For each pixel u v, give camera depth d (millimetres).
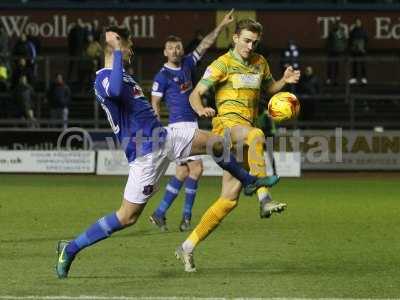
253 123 21297
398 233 27797
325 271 20359
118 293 17406
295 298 17047
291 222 30750
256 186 19031
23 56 62125
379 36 71000
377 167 57875
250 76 21000
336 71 65312
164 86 28719
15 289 17812
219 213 19938
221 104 21094
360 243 25344
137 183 18562
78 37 64188
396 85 66125
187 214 28359
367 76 66562
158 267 20766
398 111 64812
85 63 63094
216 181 50875
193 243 20109
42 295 17156
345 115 63719
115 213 18828
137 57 66000
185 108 28797
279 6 70500
